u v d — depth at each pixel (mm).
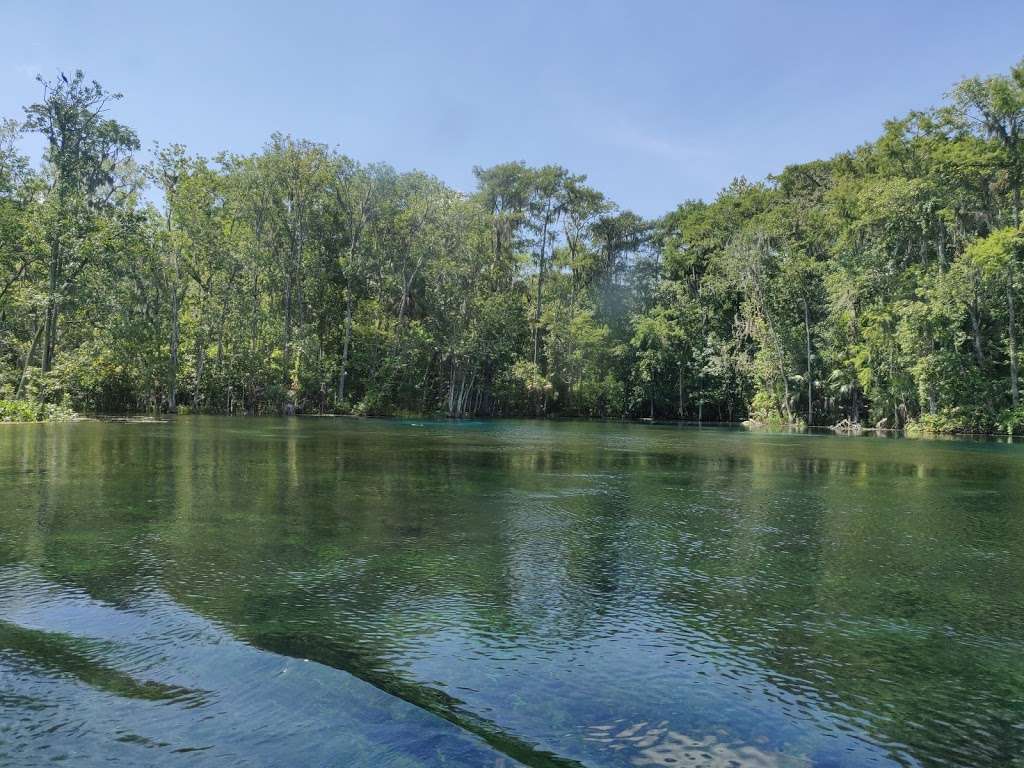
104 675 3496
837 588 5406
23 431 22797
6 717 3033
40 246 31812
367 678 3502
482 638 4141
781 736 2988
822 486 11922
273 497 9477
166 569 5578
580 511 8867
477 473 12984
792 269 47156
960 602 5047
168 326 42406
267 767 2613
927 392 36188
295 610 4594
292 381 44656
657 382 58219
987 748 2908
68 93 33281
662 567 6004
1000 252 32125
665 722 3100
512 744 2852
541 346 58406
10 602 4648
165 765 2623
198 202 41656
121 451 15891
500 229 57250
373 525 7605
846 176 47062
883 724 3117
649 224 61969
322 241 47844
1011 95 33406
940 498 10523
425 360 51344
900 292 38781
